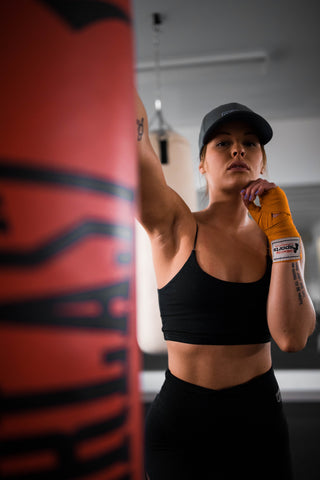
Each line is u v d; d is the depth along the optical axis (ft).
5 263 1.19
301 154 17.71
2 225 1.19
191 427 2.96
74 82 1.34
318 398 11.10
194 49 11.18
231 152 3.36
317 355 17.89
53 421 1.21
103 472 1.31
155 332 6.81
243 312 3.06
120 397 1.40
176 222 3.33
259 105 15.30
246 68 12.18
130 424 1.44
